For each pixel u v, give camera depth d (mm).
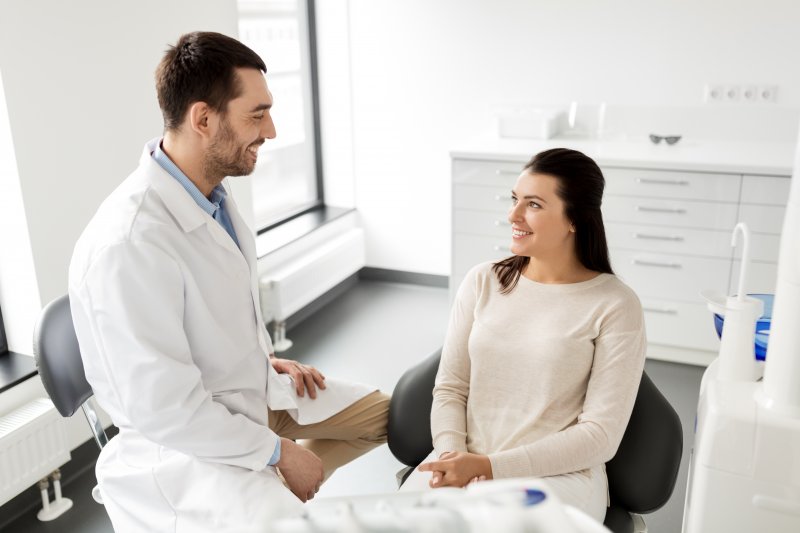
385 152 4219
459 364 1710
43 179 2289
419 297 4168
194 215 1501
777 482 1318
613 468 1577
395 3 3965
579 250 1606
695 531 1404
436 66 3988
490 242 3535
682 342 3336
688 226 3195
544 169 1561
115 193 1529
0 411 2236
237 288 1585
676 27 3525
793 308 1281
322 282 3824
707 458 1359
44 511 2312
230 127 1503
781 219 3037
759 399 1365
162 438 1433
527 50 3805
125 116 2539
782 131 3486
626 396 1495
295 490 1557
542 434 1561
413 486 1537
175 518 1472
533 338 1584
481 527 673
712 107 3568
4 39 2115
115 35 2457
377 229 4379
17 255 2318
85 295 1416
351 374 3246
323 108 4266
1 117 2170
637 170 3203
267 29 3830
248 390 1637
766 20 3375
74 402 1630
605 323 1537
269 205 4055
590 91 3756
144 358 1391
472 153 3416
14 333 2439
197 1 2779
